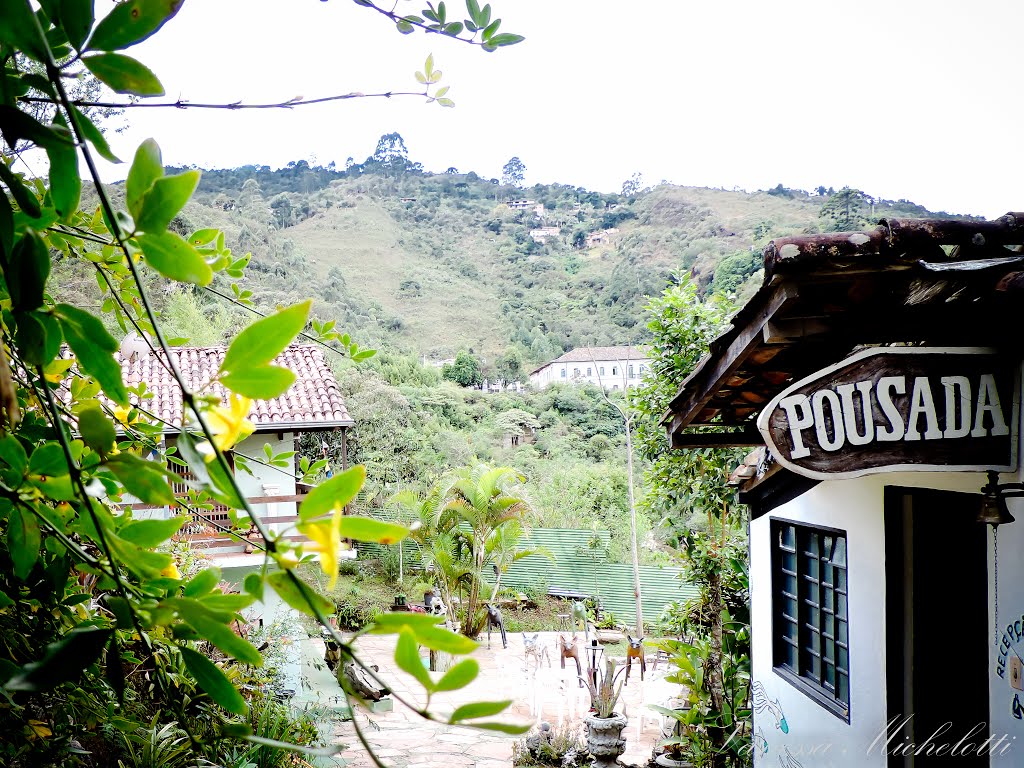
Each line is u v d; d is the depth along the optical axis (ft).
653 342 25.89
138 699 6.88
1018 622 10.48
